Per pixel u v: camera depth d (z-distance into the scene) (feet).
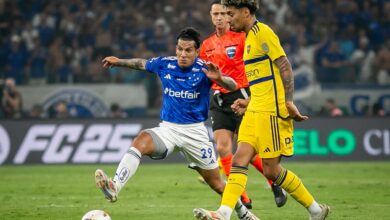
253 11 62.08
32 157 152.56
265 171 62.80
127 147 153.48
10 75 182.50
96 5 219.41
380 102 173.99
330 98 174.60
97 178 59.21
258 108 61.72
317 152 155.12
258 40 61.21
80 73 181.47
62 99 175.11
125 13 215.31
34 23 216.74
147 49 205.77
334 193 97.60
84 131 153.79
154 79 177.17
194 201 89.51
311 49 200.75
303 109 174.81
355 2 222.69
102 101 175.52
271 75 61.36
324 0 222.69
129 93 175.94
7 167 147.95
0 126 153.17
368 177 120.98
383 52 194.39
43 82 181.78
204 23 214.90
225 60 81.71
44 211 79.97
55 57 200.03
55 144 153.17
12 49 201.87
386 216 75.46
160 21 211.00
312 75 176.55
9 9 216.95
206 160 66.85
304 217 75.20
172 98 66.13
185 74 65.87
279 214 77.56
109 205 85.35
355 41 211.20
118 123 154.20
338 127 156.04
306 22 218.59
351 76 181.57
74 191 101.81
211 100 82.99
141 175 126.31
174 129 65.98
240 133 62.75
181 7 220.64
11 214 77.56
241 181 61.00
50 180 118.32
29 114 173.37
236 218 74.02
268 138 61.52
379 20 220.64
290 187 63.26
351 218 73.92
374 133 156.15
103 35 205.36
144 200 90.58
